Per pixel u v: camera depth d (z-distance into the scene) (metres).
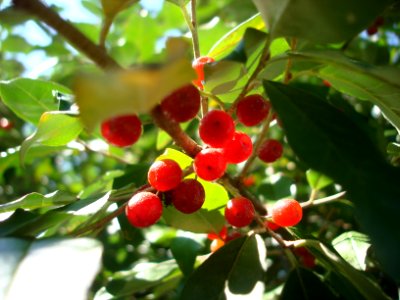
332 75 0.09
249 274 0.08
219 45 0.09
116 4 0.06
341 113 0.07
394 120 0.08
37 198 0.08
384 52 0.15
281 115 0.06
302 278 0.08
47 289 0.05
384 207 0.06
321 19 0.06
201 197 0.07
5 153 0.13
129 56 0.21
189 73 0.05
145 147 0.16
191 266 0.11
